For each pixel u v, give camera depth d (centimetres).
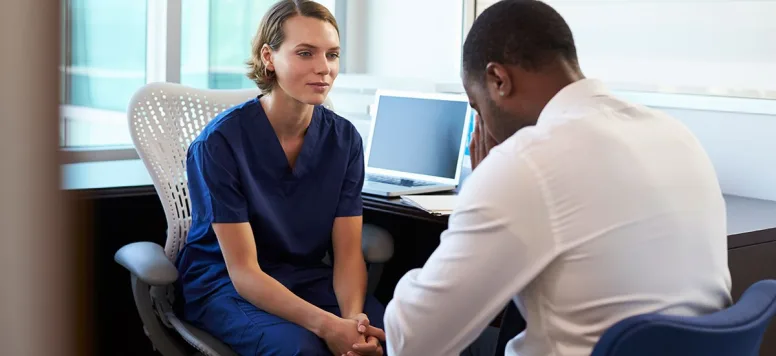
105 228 228
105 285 231
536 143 98
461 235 99
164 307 186
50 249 22
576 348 97
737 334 92
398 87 284
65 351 22
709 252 102
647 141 102
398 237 222
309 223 185
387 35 300
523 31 106
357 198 190
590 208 95
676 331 87
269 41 177
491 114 112
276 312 167
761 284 105
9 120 21
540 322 100
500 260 96
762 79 202
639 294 96
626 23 228
